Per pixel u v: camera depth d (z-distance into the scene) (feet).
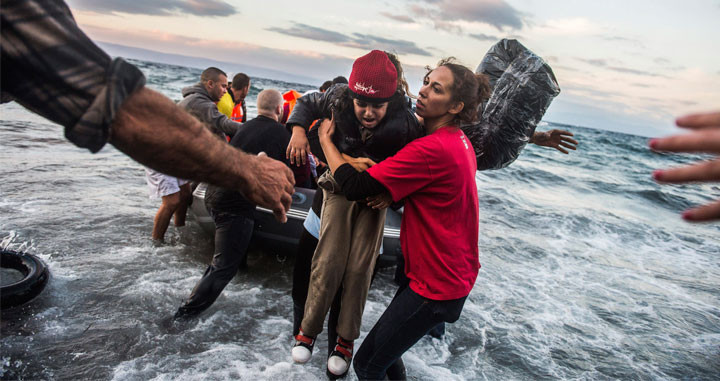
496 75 11.14
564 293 16.37
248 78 19.79
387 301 14.24
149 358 10.11
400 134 7.73
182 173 3.18
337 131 7.92
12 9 2.47
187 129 3.03
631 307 15.78
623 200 37.52
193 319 11.73
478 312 14.21
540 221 26.13
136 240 16.17
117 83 2.66
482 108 11.05
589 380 11.25
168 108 2.94
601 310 15.28
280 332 11.75
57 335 10.47
